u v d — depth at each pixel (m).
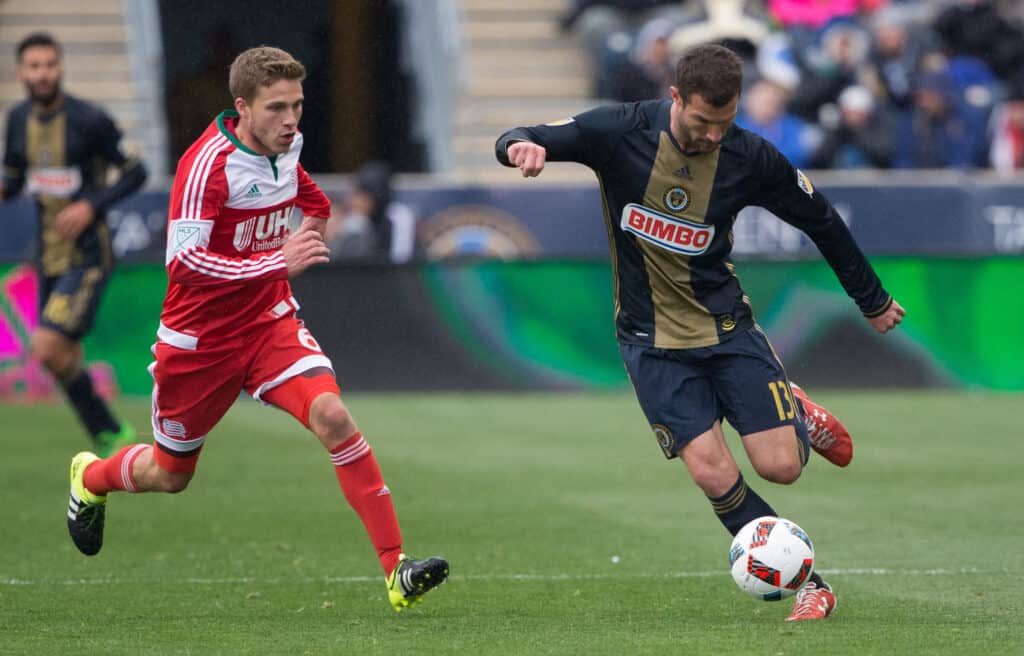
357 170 67.94
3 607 18.95
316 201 19.09
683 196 18.09
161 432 18.70
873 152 59.97
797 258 49.47
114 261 33.25
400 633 16.94
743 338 18.42
